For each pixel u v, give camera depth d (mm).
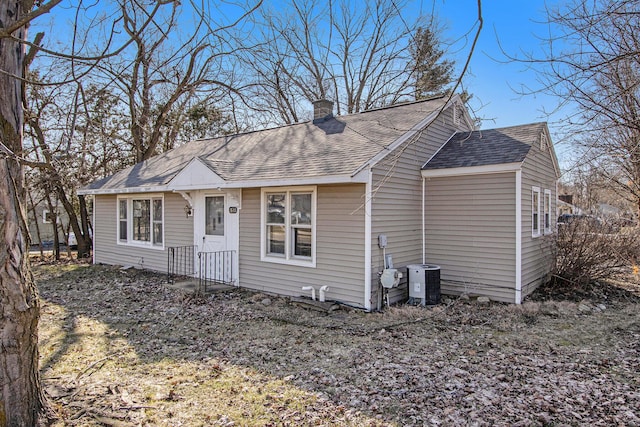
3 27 2879
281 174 8203
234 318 7141
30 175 13297
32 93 10805
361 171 7180
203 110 18734
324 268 8086
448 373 4691
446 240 8930
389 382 4445
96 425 3373
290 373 4711
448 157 9234
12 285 2984
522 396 4109
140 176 12680
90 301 8469
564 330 6395
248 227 9430
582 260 9406
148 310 7688
